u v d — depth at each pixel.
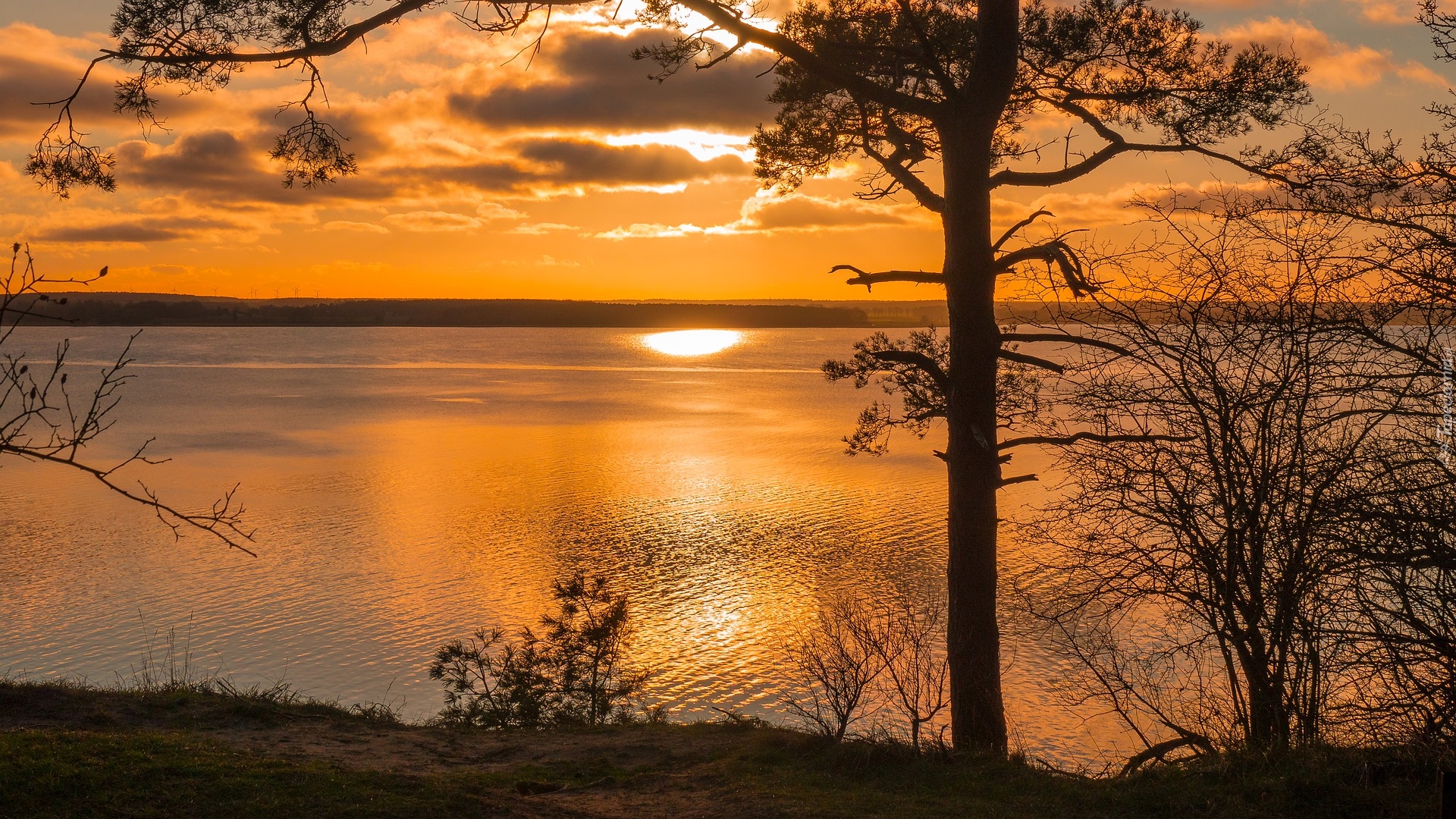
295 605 39.44
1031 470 65.62
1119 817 6.54
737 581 42.50
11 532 52.94
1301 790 6.45
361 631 35.75
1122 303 8.41
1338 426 7.37
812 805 6.83
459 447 90.06
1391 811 6.03
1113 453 8.44
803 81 13.08
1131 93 11.95
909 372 14.21
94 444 86.50
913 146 12.86
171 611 38.59
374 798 6.31
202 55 9.26
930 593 38.47
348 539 52.09
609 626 13.16
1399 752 6.64
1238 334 7.77
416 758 7.97
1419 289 6.50
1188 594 8.12
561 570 45.16
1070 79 12.37
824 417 113.56
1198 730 9.38
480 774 7.51
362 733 8.81
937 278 11.52
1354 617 7.11
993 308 11.38
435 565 46.47
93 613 38.28
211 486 68.31
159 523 55.09
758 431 99.75
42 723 8.09
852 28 12.31
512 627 35.97
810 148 13.77
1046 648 26.98
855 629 10.33
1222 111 11.70
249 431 101.31
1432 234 6.32
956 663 11.26
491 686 15.83
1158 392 8.25
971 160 11.26
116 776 6.25
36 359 197.00
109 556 47.84
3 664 31.84
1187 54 11.93
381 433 100.44
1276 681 7.54
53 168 7.91
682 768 8.00
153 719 8.60
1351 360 7.12
